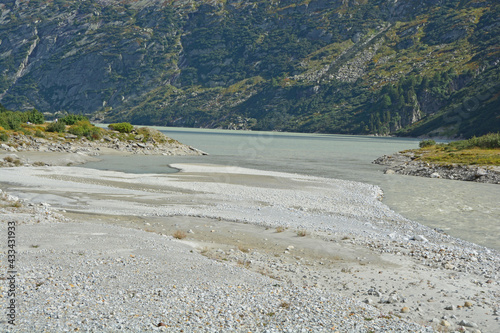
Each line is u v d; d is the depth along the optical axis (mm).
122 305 12328
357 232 24812
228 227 25406
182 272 15719
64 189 37375
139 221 26688
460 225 28062
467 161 60531
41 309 11672
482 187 46469
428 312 13336
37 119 105500
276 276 16531
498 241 24016
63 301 12328
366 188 43812
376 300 14320
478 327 12234
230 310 12391
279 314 12312
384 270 17656
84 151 80438
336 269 17797
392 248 21031
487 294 14914
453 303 14117
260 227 25641
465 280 16406
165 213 28938
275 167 65875
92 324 10922
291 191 40312
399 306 13828
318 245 21484
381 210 32375
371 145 147625
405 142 177875
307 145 140000
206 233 23828
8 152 66188
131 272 15344
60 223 23422
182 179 46625
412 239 23578
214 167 61781
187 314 11938
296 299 13586
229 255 19172
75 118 108812
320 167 67562
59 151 77688
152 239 20547
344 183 47219
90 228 22203
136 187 40094
